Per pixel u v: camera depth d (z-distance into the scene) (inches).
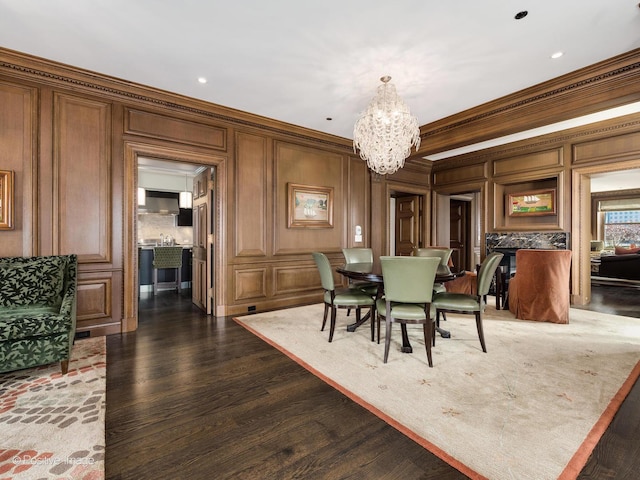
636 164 161.0
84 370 94.4
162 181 269.9
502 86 133.5
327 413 72.0
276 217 179.0
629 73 111.8
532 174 201.0
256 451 59.4
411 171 247.6
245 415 71.4
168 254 222.5
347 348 112.7
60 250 121.5
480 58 112.6
